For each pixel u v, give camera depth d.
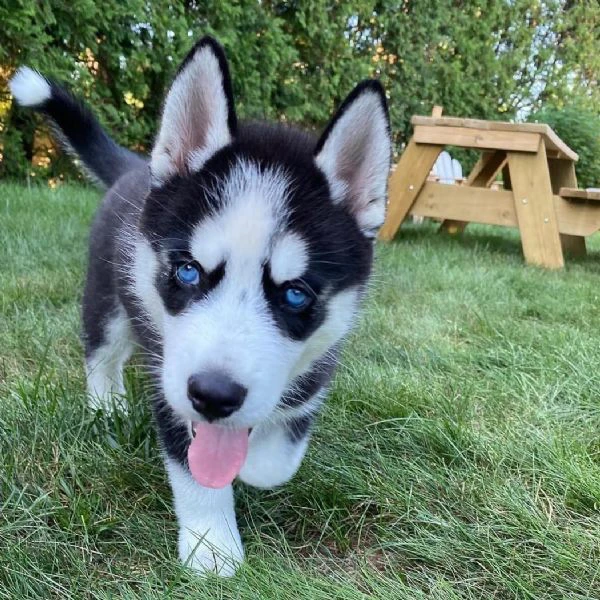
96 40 1.15
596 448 0.39
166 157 0.31
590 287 0.84
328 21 1.52
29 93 0.45
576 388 0.47
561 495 0.34
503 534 0.31
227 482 0.29
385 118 0.31
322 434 0.39
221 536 0.29
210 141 0.31
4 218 0.84
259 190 0.29
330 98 1.57
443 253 1.03
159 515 0.31
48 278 0.63
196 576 0.27
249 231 0.27
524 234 1.02
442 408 0.42
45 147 1.28
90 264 0.43
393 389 0.44
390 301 0.70
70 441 0.35
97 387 0.42
